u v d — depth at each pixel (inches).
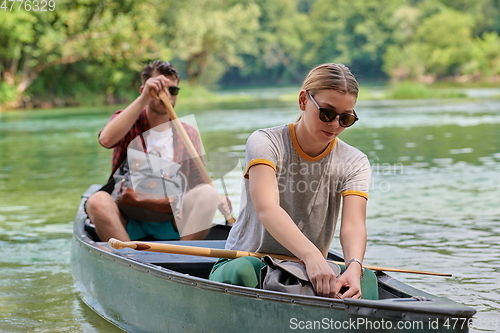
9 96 2571.4
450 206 519.2
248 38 4650.6
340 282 221.6
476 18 6333.7
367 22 6722.4
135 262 271.4
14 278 367.9
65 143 1174.3
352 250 232.1
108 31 2625.5
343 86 223.3
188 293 243.6
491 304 301.4
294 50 6929.1
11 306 319.6
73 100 2881.4
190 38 3474.4
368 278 229.5
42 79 2795.3
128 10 2746.1
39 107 2743.6
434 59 5600.4
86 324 293.7
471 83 4798.2
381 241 418.6
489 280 335.9
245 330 225.0
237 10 4097.0
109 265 293.3
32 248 433.1
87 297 320.5
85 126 1605.6
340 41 6840.6
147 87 379.2
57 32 2509.8
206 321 237.5
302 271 223.6
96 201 358.3
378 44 6643.7
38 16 2416.3
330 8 6978.4
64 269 386.0
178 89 393.4
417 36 6023.6
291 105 2413.9
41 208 562.6
